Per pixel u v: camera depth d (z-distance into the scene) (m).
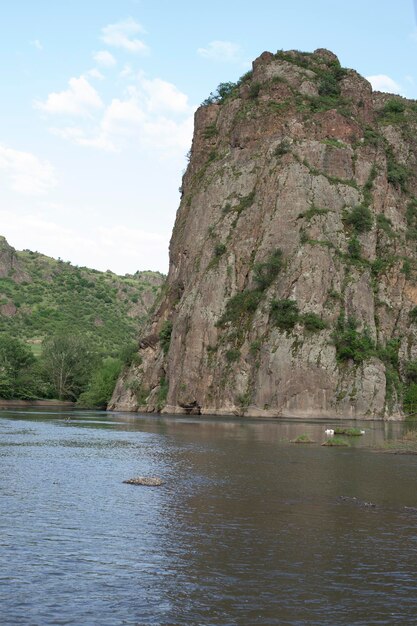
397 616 15.65
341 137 131.38
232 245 126.31
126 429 72.19
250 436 63.75
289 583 17.81
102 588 17.30
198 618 15.45
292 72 140.50
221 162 140.25
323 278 113.19
